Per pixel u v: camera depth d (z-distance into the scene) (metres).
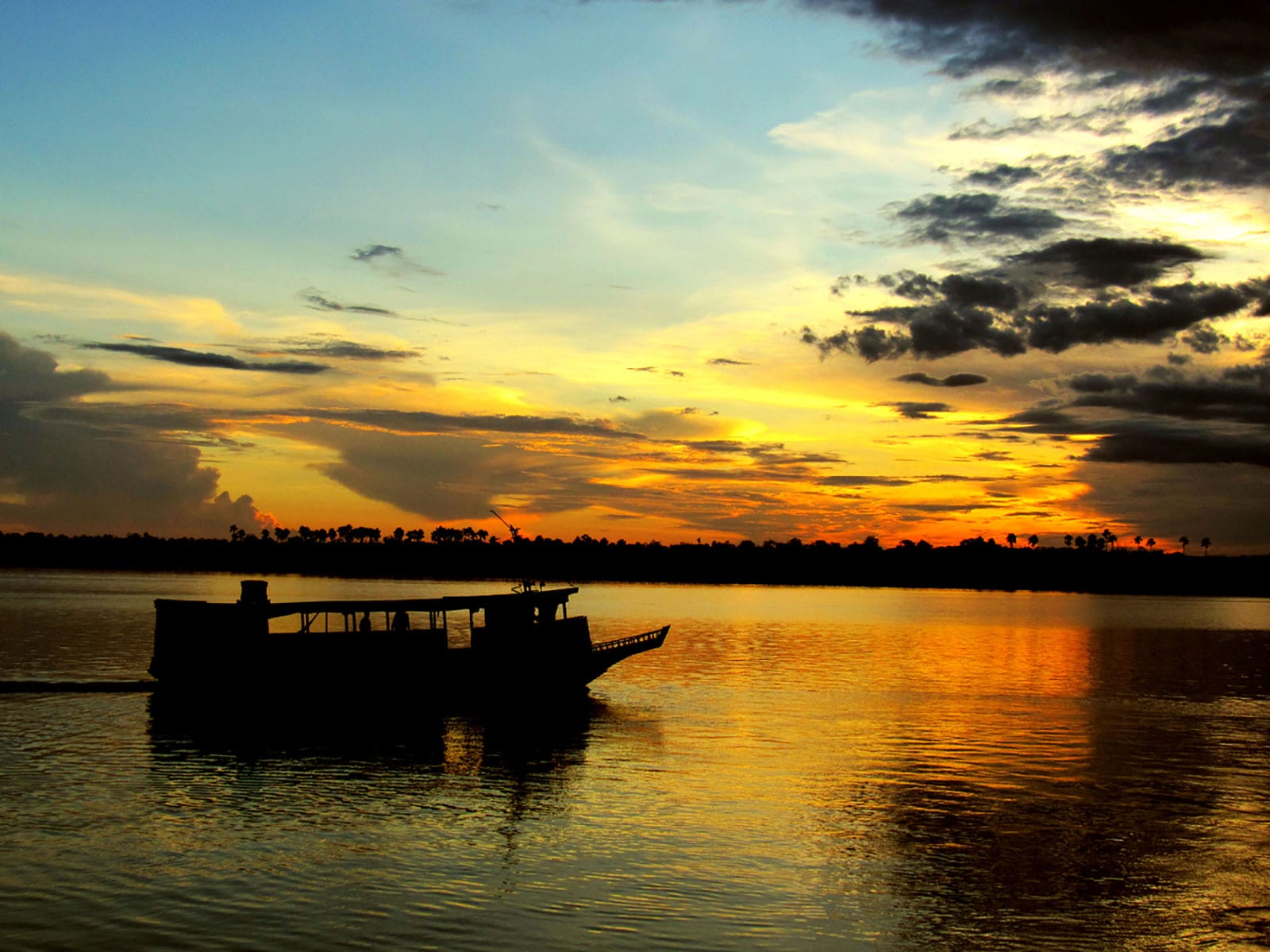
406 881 27.08
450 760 42.31
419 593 197.25
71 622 107.81
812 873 28.48
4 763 39.88
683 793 36.94
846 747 45.72
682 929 24.39
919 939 24.30
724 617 149.25
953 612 181.38
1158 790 38.56
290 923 24.27
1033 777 40.44
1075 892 27.58
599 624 129.88
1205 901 27.09
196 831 31.34
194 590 193.38
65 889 26.20
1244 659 93.38
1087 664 86.50
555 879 27.48
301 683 54.97
